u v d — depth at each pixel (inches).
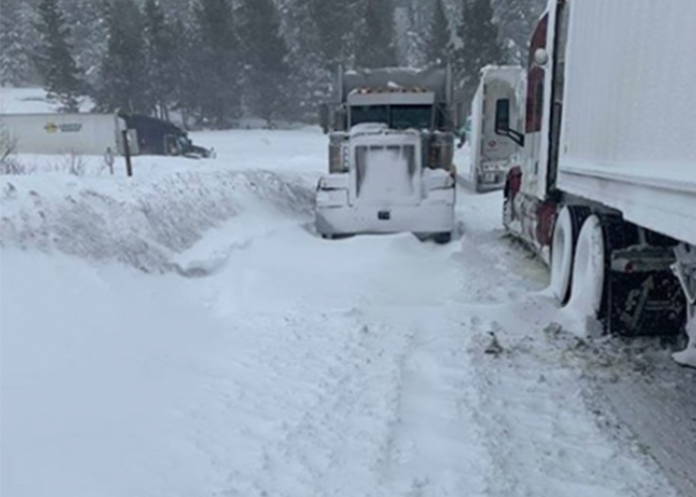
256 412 168.6
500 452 148.2
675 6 132.3
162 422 159.8
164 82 2551.7
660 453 148.3
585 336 225.1
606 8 188.9
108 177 386.3
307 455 146.3
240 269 318.7
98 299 227.8
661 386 186.5
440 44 2623.0
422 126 497.4
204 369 199.0
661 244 214.8
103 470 135.0
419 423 163.0
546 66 292.7
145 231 310.2
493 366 202.7
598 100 197.6
